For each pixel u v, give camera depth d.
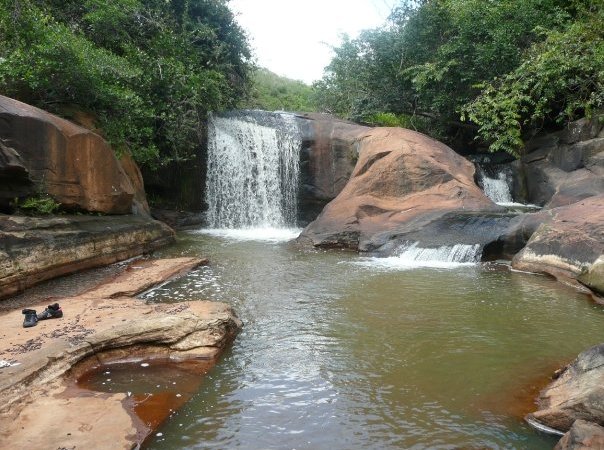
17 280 8.02
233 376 5.48
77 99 12.80
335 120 18.70
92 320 6.42
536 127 17.42
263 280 9.62
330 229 13.40
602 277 8.15
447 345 6.36
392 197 14.19
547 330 6.86
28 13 12.54
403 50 19.75
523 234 11.03
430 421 4.57
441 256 11.33
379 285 9.20
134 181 14.45
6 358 5.13
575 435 3.77
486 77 17.75
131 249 11.34
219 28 21.16
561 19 16.75
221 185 18.28
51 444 3.87
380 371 5.62
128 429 4.18
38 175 9.69
